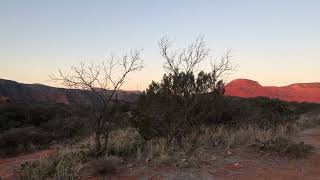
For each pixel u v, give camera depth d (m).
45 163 12.05
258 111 23.06
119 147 13.30
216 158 12.40
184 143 14.12
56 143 23.44
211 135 15.97
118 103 14.89
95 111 13.86
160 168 11.12
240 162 12.07
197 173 10.56
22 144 22.30
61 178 10.41
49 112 32.69
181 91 15.05
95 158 12.39
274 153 13.23
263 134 15.94
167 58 15.42
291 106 55.53
